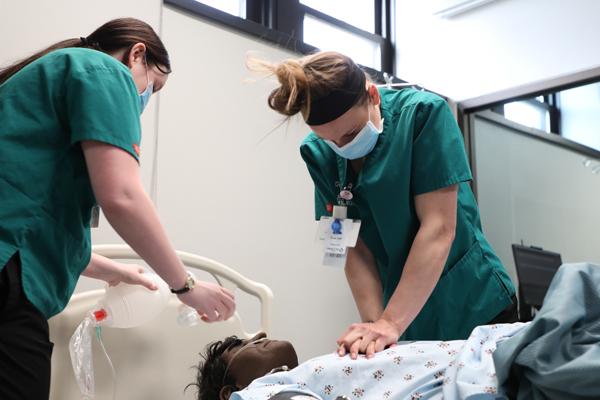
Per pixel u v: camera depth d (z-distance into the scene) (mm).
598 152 4570
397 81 3602
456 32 3828
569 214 4594
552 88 3463
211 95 2602
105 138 1113
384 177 1530
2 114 1140
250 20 3018
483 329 1221
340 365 1154
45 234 1112
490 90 3682
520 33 3598
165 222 2363
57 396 1582
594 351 934
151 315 1674
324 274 2982
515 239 4168
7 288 1052
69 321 1631
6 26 2025
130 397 1689
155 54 1351
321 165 1694
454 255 1661
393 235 1592
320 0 3541
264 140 2781
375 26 3967
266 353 1472
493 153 4082
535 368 954
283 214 2820
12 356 1032
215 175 2562
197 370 1764
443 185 1482
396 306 1384
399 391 1100
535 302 3605
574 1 3418
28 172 1107
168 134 2422
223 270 1949
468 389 1017
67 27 2172
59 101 1157
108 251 1749
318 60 1372
